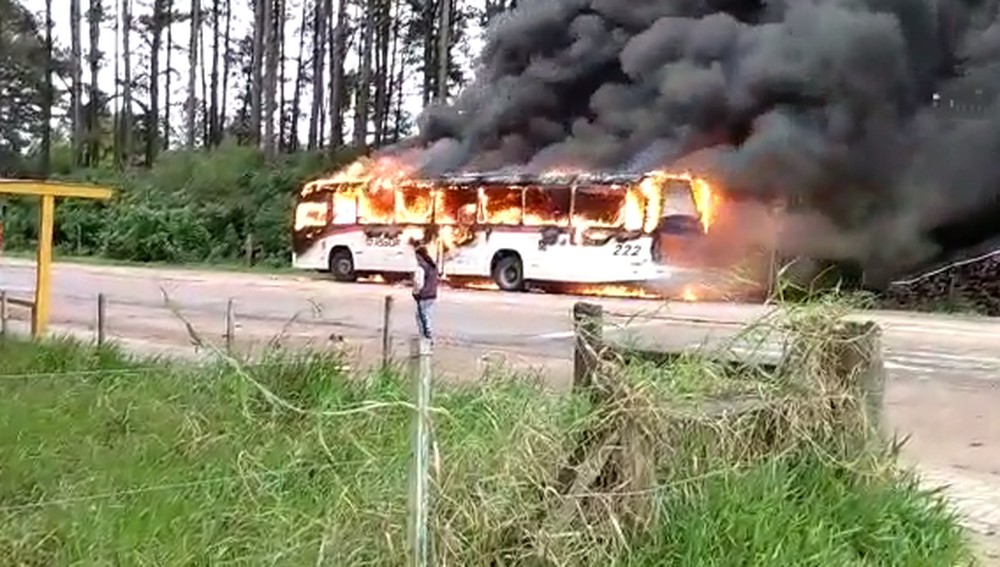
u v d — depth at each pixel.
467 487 4.81
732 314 18.45
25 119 57.81
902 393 12.98
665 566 4.95
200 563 4.90
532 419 5.31
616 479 4.97
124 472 6.10
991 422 11.04
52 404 7.69
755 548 5.17
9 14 58.06
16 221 48.97
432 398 6.27
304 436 6.37
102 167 56.75
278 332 15.95
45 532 5.16
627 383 5.21
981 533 6.74
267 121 53.84
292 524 5.09
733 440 5.75
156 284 29.06
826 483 6.01
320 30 59.84
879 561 5.58
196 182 46.50
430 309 16.02
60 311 20.23
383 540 4.70
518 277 29.92
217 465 6.16
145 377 8.62
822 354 6.39
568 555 4.72
